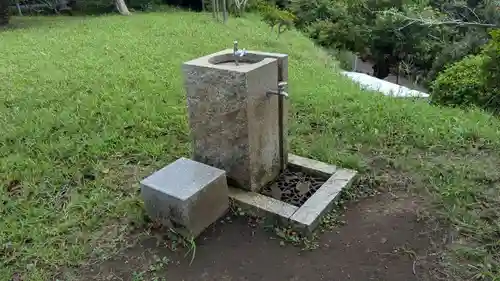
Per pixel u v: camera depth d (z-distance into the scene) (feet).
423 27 33.78
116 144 10.02
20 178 8.61
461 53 27.09
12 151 9.73
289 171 8.92
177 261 6.50
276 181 8.59
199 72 7.44
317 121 11.53
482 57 16.52
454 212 7.22
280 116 8.26
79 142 10.03
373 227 7.12
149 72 16.01
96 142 9.96
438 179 8.29
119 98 12.85
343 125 11.02
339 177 8.29
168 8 44.62
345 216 7.48
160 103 12.48
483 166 8.71
